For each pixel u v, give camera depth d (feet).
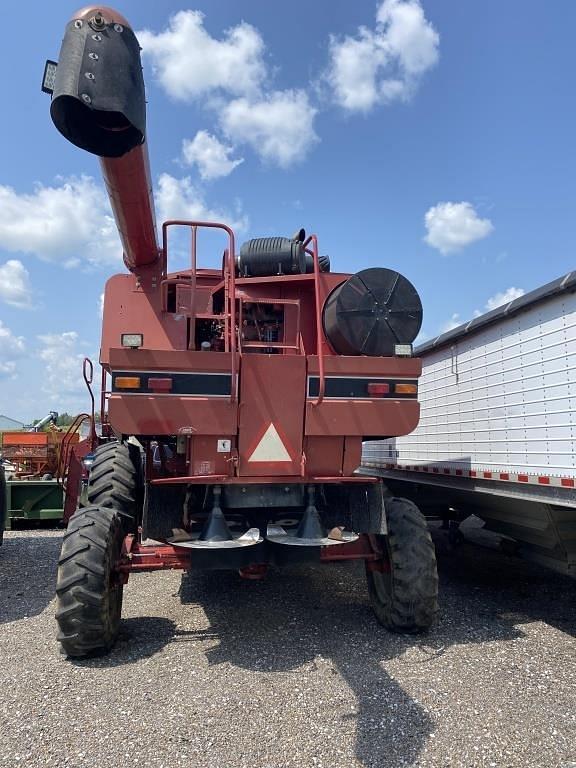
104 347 16.15
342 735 9.72
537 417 14.61
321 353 13.93
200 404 13.69
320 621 15.65
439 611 16.56
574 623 15.55
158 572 21.40
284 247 16.60
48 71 11.39
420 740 9.56
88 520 13.75
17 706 10.79
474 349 18.07
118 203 14.38
